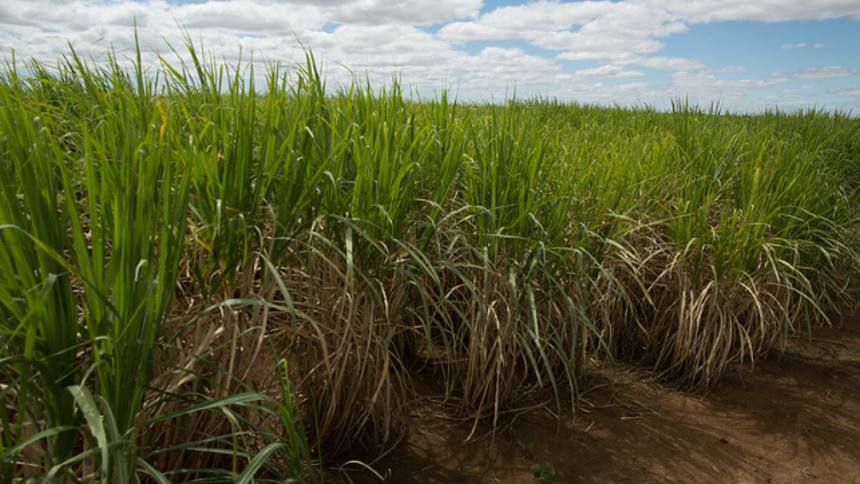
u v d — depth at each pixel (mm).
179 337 2346
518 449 3188
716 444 3414
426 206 3352
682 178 4766
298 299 2795
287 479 2033
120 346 1753
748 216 4043
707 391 3945
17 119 1872
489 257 3342
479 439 3229
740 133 5816
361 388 2924
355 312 2789
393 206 2834
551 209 3465
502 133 3398
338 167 2754
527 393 3697
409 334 3645
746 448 3398
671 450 3326
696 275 4066
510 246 3365
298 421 2459
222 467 2404
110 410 1658
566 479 3014
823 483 3139
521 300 3363
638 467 3154
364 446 2977
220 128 2660
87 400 1562
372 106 3277
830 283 5105
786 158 4848
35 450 1879
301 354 2855
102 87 3486
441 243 3523
